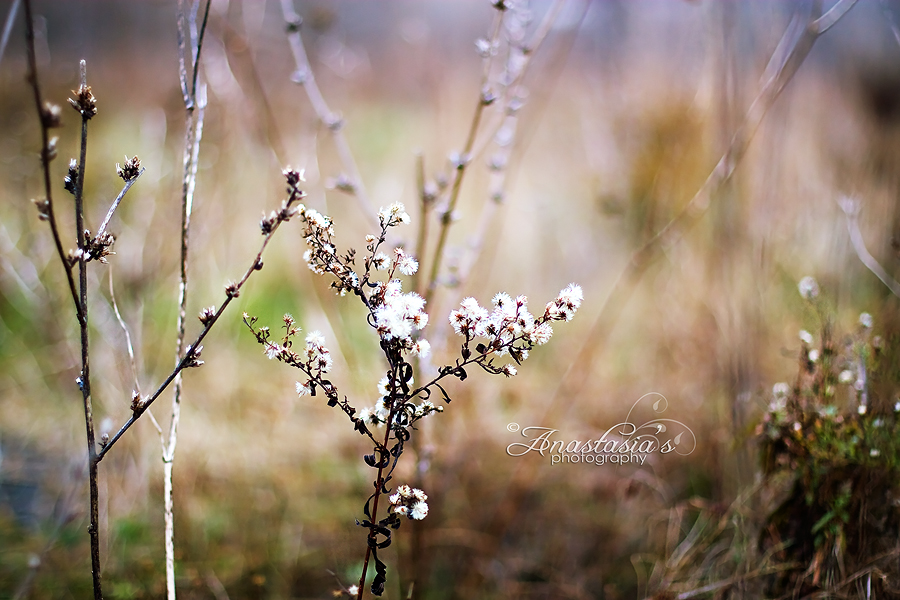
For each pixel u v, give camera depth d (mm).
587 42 4523
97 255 1214
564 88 4664
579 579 2424
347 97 5148
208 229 3145
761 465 2045
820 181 3398
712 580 2152
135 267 2859
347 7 5160
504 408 3010
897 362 1920
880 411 1820
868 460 1760
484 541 2500
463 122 4141
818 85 3748
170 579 1520
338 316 2887
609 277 3787
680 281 3391
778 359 2875
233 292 1206
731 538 2260
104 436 1291
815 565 1805
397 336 1132
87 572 2293
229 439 2803
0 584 2223
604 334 3277
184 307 1578
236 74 3107
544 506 2723
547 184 4480
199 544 2424
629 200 3836
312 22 3283
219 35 2926
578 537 2590
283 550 2428
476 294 3182
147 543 2357
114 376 2770
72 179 1166
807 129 3594
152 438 2605
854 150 3244
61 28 4641
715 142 3203
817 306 2104
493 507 2652
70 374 2885
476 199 3834
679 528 2455
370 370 3012
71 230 2891
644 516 2605
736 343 2547
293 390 3006
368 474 2562
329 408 2914
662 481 2674
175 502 2445
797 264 3250
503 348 1187
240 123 3191
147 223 3047
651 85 3898
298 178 1188
